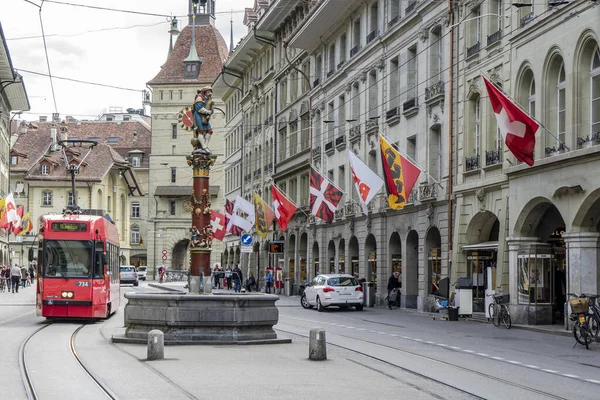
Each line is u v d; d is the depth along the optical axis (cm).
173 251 12031
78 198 10612
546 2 2764
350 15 4894
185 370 1562
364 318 3384
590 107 2552
